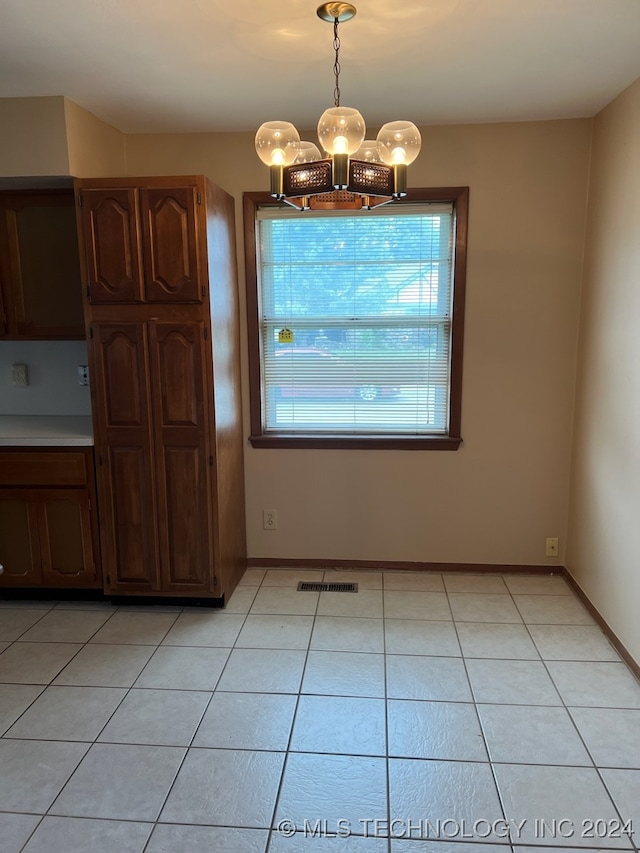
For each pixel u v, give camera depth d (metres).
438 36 2.09
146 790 1.86
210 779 1.90
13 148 2.68
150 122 3.03
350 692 2.34
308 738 2.08
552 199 3.09
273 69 2.37
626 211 2.56
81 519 2.98
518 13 1.93
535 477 3.34
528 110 2.88
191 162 3.22
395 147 1.76
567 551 3.36
